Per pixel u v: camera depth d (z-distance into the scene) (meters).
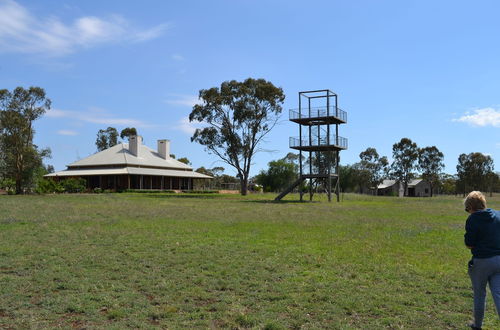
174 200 38.34
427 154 104.12
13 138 50.78
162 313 5.91
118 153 68.62
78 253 10.08
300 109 40.66
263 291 7.08
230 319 5.76
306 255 10.05
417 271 8.47
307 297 6.70
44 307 6.19
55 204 28.53
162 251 10.46
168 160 75.38
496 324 5.54
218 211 24.28
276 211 25.20
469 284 7.52
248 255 10.03
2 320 5.66
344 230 15.29
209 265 8.88
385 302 6.49
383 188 105.88
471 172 102.88
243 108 55.78
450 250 11.02
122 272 8.30
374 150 107.12
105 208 25.19
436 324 5.62
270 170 78.19
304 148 41.72
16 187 51.59
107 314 5.93
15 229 14.24
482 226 5.01
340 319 5.78
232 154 59.00
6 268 8.55
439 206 34.12
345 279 7.83
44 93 52.38
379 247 11.36
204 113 56.62
